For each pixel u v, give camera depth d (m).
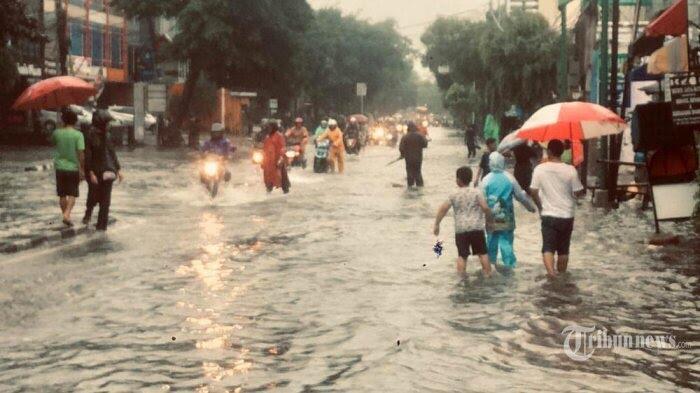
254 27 59.12
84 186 28.33
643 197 23.64
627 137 34.53
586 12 45.94
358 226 19.38
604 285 12.66
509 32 51.28
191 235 17.73
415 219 20.70
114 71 75.62
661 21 20.03
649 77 27.31
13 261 14.52
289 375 8.26
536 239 17.53
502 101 52.12
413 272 13.77
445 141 86.25
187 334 9.83
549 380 8.11
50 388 7.87
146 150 53.62
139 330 10.01
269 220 20.31
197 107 76.38
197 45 58.03
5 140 55.34
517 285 12.70
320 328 10.13
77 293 12.02
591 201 24.97
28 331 9.95
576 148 26.41
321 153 36.75
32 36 45.81
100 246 16.20
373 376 8.23
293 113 115.19
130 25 79.88
